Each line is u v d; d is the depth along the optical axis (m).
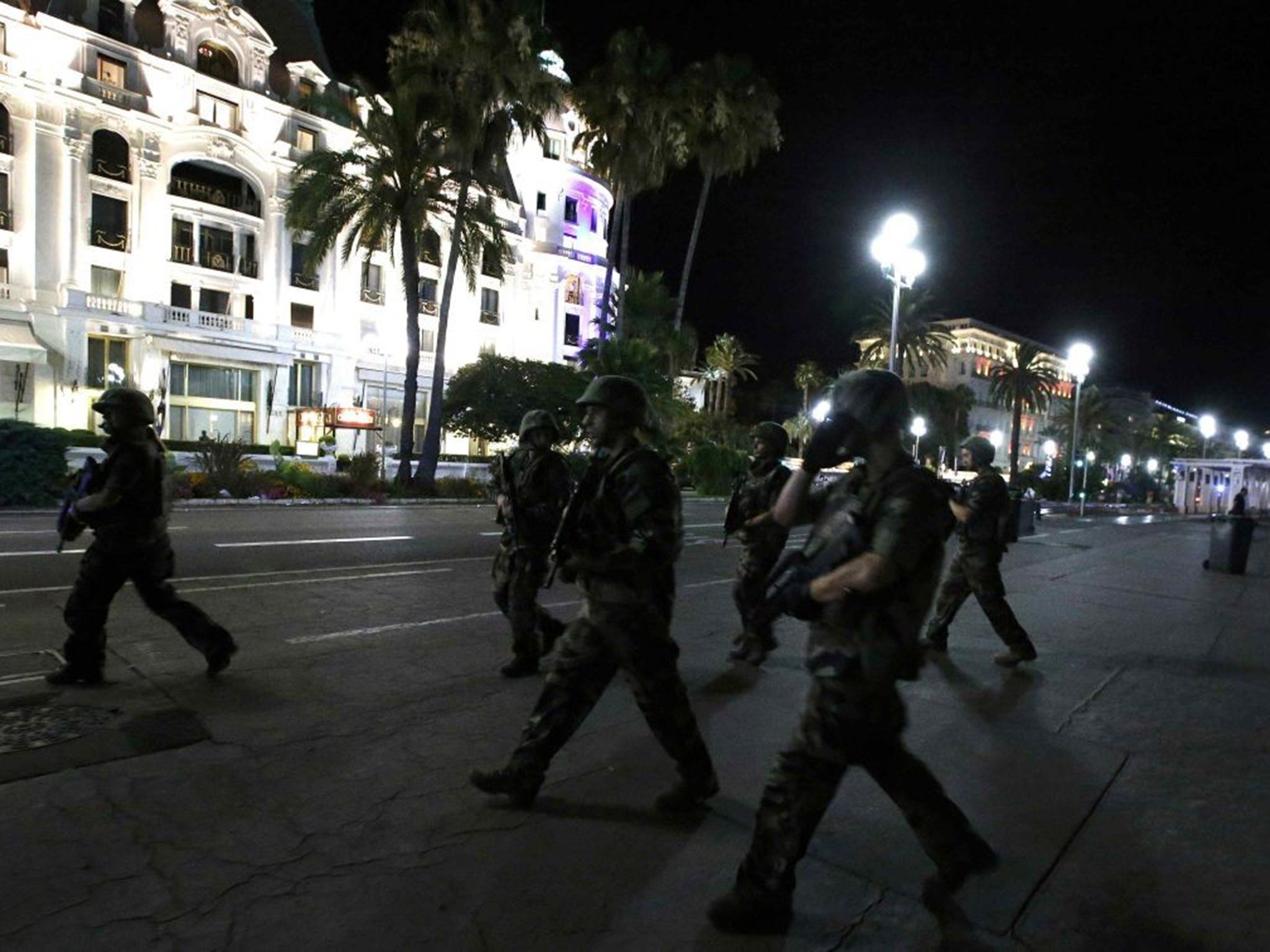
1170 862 3.11
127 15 34.47
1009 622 6.09
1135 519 38.06
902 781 2.61
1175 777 3.98
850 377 2.57
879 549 2.38
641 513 3.18
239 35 37.31
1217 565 13.45
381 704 4.67
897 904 2.76
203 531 13.78
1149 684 5.79
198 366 37.34
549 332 50.00
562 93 28.77
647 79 33.06
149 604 4.90
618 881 2.83
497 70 26.38
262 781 3.56
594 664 3.32
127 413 4.57
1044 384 60.78
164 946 2.39
